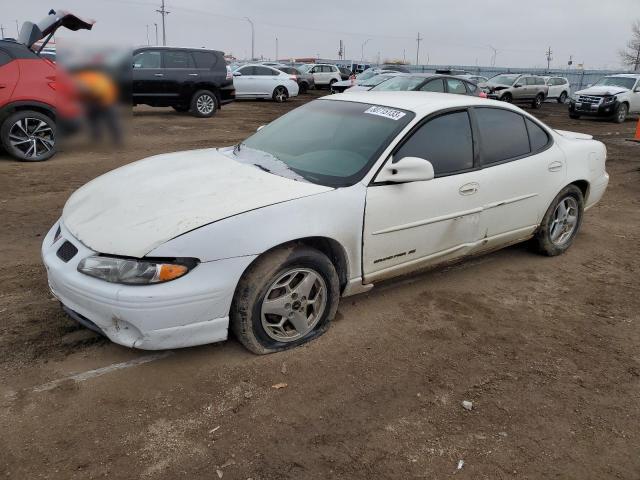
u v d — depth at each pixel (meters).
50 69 8.62
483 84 24.92
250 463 2.49
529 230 4.85
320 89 32.81
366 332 3.67
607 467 2.60
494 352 3.54
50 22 8.85
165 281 2.84
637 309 4.26
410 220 3.75
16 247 4.85
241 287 3.08
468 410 2.95
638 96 19.45
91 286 2.86
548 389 3.18
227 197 3.20
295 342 3.41
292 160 3.85
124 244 2.88
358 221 3.46
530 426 2.86
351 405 2.93
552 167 4.81
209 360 3.23
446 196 3.93
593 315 4.13
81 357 3.20
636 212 7.16
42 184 7.18
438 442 2.70
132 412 2.77
